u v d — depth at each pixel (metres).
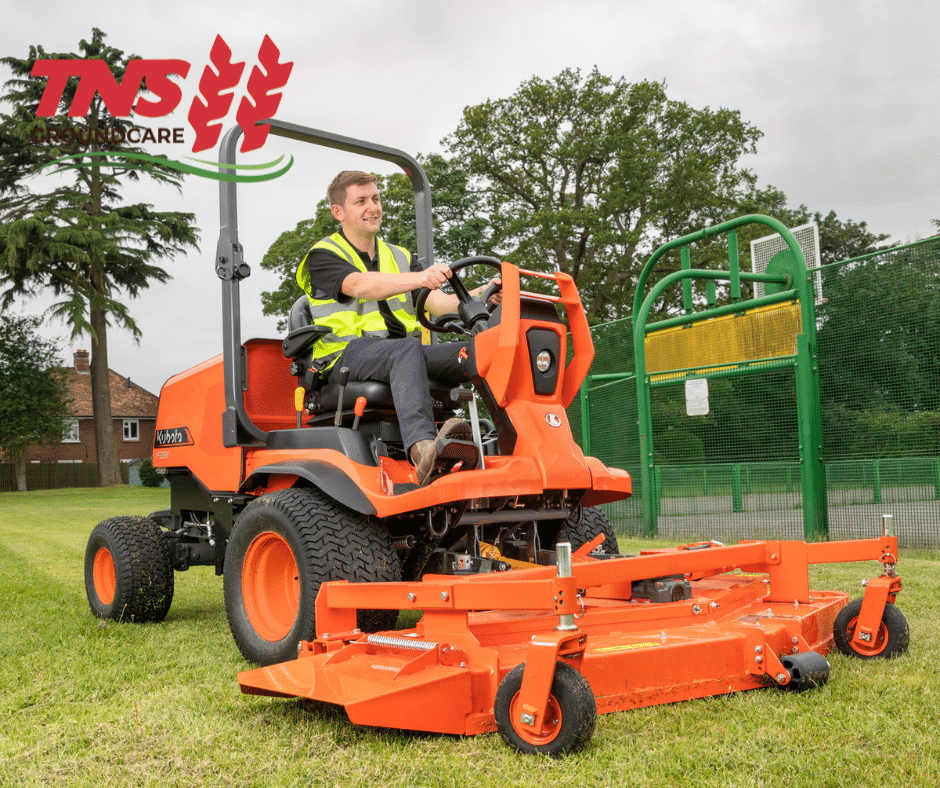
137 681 3.13
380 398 3.38
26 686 3.09
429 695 2.24
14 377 38.22
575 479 3.15
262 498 3.35
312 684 2.42
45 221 32.50
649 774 2.00
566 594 2.11
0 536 11.51
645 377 9.12
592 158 28.62
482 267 26.00
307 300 4.06
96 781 2.11
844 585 4.86
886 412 7.07
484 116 28.88
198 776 2.12
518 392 3.19
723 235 28.52
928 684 2.69
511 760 2.10
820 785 1.92
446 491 2.89
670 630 2.83
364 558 3.07
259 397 4.11
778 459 7.90
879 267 7.07
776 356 7.85
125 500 26.05
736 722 2.35
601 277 28.75
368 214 3.84
